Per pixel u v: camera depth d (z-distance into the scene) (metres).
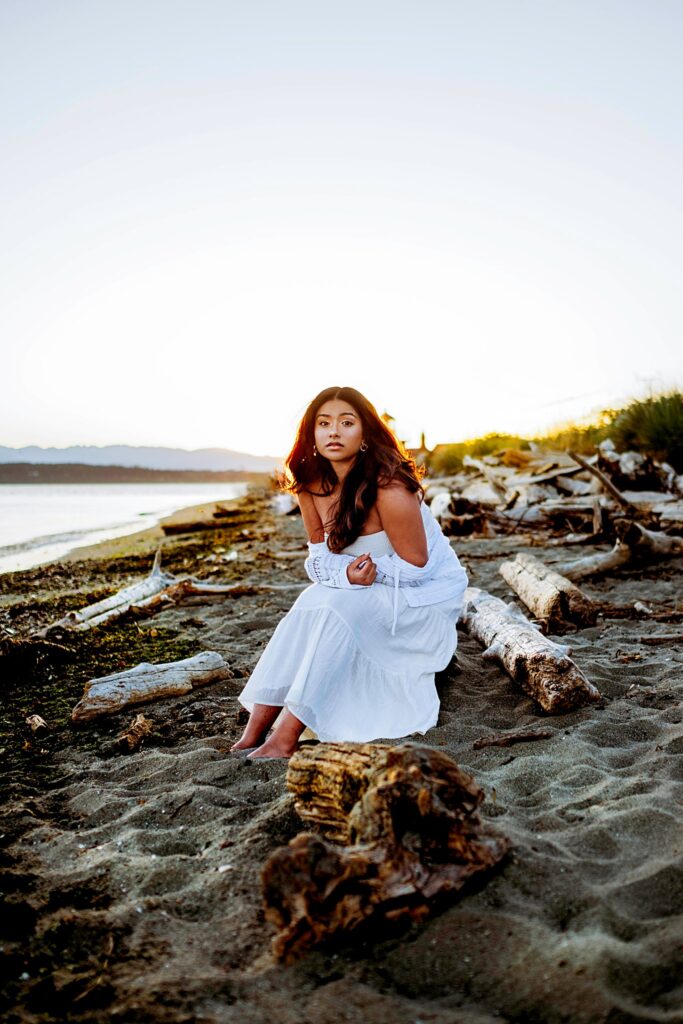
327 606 3.14
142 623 6.25
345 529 3.31
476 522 11.03
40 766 3.34
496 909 1.95
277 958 1.82
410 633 3.37
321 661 3.06
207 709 3.93
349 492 3.32
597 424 18.22
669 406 12.84
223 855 2.37
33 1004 1.75
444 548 3.64
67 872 2.35
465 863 2.05
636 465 11.24
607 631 5.04
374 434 3.34
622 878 2.08
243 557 10.54
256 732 3.28
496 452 20.02
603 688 3.83
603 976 1.67
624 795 2.59
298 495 3.65
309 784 2.34
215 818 2.65
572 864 2.16
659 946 1.77
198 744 3.44
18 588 8.88
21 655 4.86
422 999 1.67
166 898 2.16
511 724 3.47
